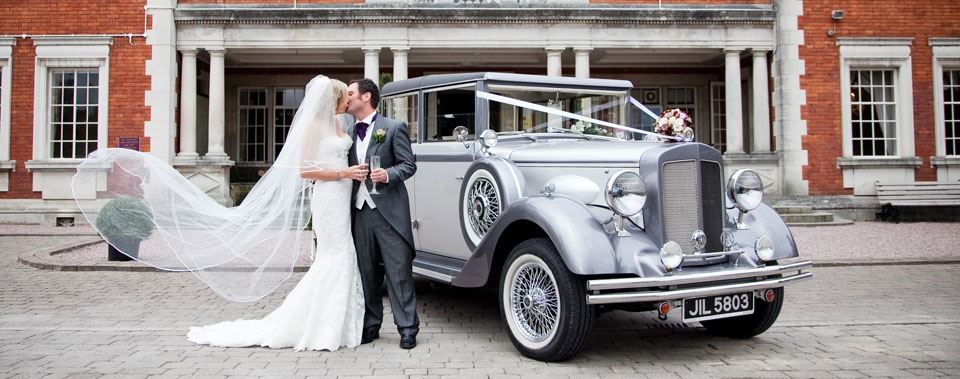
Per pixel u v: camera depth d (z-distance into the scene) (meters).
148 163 4.79
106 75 14.23
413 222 5.77
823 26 15.01
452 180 5.22
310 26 14.59
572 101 5.66
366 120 4.56
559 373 3.82
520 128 5.36
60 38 14.20
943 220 14.81
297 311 4.39
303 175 4.36
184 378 3.67
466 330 4.97
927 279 7.26
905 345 4.48
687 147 4.14
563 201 4.01
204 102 16.33
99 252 9.42
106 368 3.86
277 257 4.57
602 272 3.67
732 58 15.02
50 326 4.97
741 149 15.04
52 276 7.42
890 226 13.42
